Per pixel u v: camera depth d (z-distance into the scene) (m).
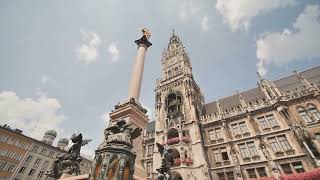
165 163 10.41
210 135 35.16
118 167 7.17
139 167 9.98
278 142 28.48
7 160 50.25
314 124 27.06
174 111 40.53
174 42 62.19
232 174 29.05
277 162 26.80
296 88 32.50
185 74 45.88
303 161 25.03
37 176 54.84
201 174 29.31
